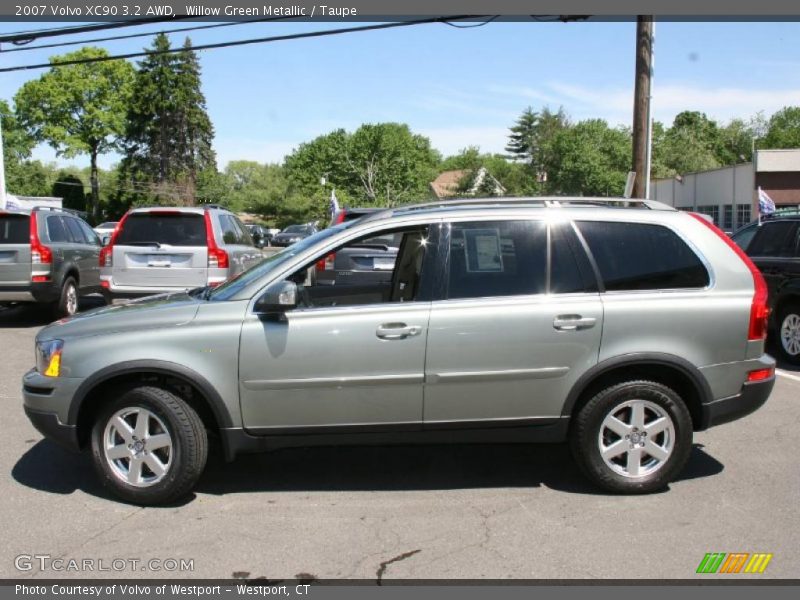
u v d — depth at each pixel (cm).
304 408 472
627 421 491
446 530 442
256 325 468
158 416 472
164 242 1060
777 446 598
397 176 8044
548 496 494
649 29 1404
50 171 7925
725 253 499
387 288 604
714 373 486
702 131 8931
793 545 421
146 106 6969
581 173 5991
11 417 684
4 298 1167
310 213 7738
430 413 478
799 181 3612
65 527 448
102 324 481
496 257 488
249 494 501
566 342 475
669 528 443
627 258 492
